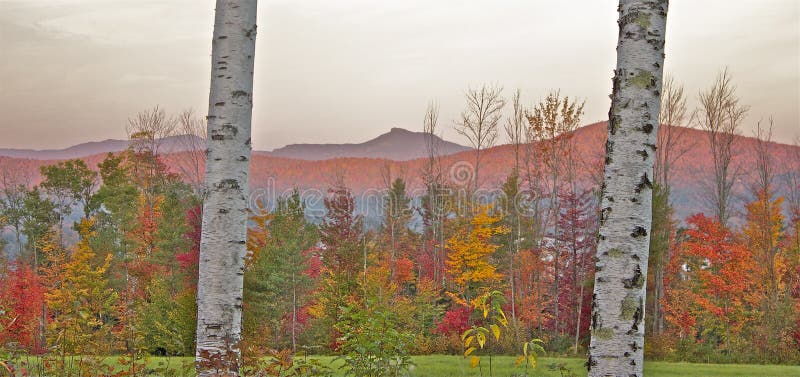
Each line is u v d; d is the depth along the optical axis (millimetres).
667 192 34938
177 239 40969
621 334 4414
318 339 32344
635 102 4574
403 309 30844
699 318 37406
